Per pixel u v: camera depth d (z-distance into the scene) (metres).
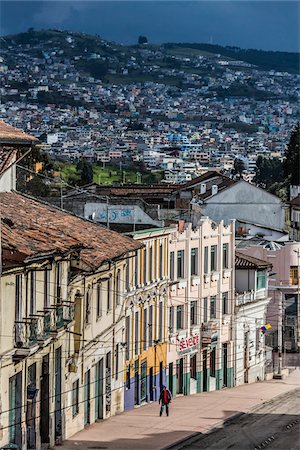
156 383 138.62
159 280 138.38
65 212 113.81
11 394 77.62
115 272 116.12
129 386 126.12
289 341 196.00
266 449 103.69
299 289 193.12
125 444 97.75
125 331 124.81
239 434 113.56
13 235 80.25
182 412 127.75
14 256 74.69
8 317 75.56
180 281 146.88
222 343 161.00
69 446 91.56
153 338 137.12
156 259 137.62
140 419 117.06
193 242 151.50
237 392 156.12
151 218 157.50
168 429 112.12
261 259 195.25
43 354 85.69
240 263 172.25
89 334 103.25
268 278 191.12
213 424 119.75
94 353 106.69
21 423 79.62
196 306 152.38
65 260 89.62
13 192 110.25
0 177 100.94
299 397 151.38
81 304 97.31
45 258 82.12
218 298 159.38
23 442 79.94
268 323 194.50
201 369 153.88
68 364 94.81
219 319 159.50
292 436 112.81
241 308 166.50
